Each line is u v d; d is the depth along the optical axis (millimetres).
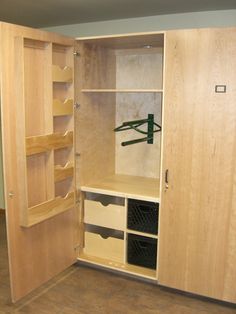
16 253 2396
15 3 2607
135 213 2785
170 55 2357
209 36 2227
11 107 2168
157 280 2689
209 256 2459
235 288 2418
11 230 2318
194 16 2824
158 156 3229
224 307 2484
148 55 3096
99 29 3246
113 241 2953
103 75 3092
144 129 3248
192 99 2340
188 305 2504
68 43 2586
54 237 2758
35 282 2615
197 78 2303
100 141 3160
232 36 2176
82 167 2932
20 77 2139
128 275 2889
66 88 2691
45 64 2414
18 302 2504
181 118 2391
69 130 2715
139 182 3121
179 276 2590
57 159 2779
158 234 2635
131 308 2461
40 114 2447
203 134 2344
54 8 2730
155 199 2627
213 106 2287
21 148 2215
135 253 2889
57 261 2832
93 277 2871
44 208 2463
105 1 2520
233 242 2365
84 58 2801
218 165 2330
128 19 3090
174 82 2373
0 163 4234
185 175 2439
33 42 2328
